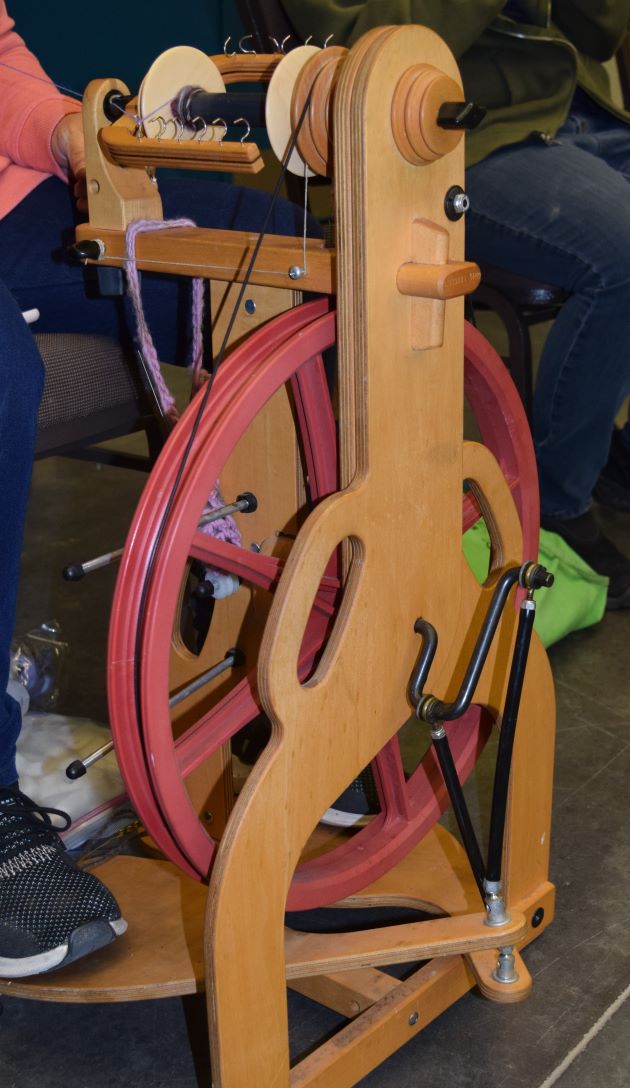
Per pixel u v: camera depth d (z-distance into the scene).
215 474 0.82
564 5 1.94
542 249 1.68
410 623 0.94
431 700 0.94
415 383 0.88
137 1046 1.04
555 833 1.32
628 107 2.25
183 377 2.28
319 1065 0.94
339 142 0.79
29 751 1.27
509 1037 1.04
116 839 1.22
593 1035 1.04
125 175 0.98
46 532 2.18
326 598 1.00
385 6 1.60
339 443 0.88
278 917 0.87
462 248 0.89
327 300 0.91
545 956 1.14
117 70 2.95
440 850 1.19
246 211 1.24
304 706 0.85
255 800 0.82
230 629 1.08
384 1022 0.98
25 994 0.99
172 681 1.14
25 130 1.18
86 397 1.16
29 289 1.20
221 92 0.98
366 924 1.19
